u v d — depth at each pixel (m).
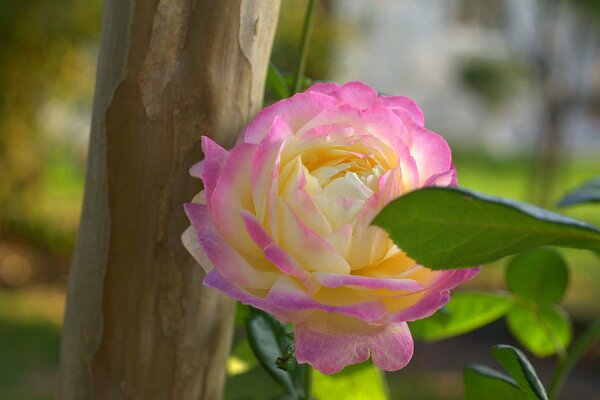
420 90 9.14
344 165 0.56
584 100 8.32
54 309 4.25
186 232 0.57
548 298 0.84
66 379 0.70
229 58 0.66
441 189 0.51
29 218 5.10
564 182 7.63
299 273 0.53
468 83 7.04
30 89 4.87
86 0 4.85
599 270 5.03
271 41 0.68
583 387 3.41
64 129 5.09
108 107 0.66
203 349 0.69
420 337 0.85
